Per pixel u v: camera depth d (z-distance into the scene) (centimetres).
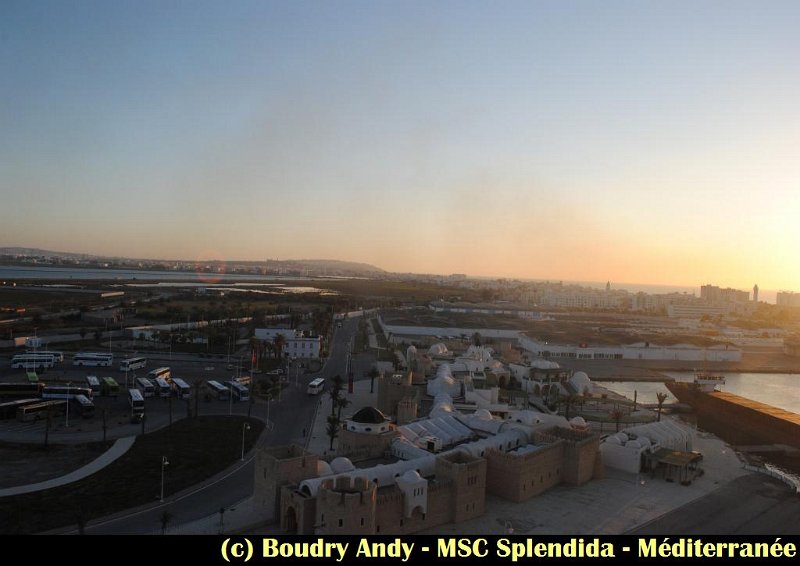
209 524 8262
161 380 16488
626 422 15900
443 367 18688
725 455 13788
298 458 8762
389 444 10631
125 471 10094
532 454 10119
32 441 11612
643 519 9475
